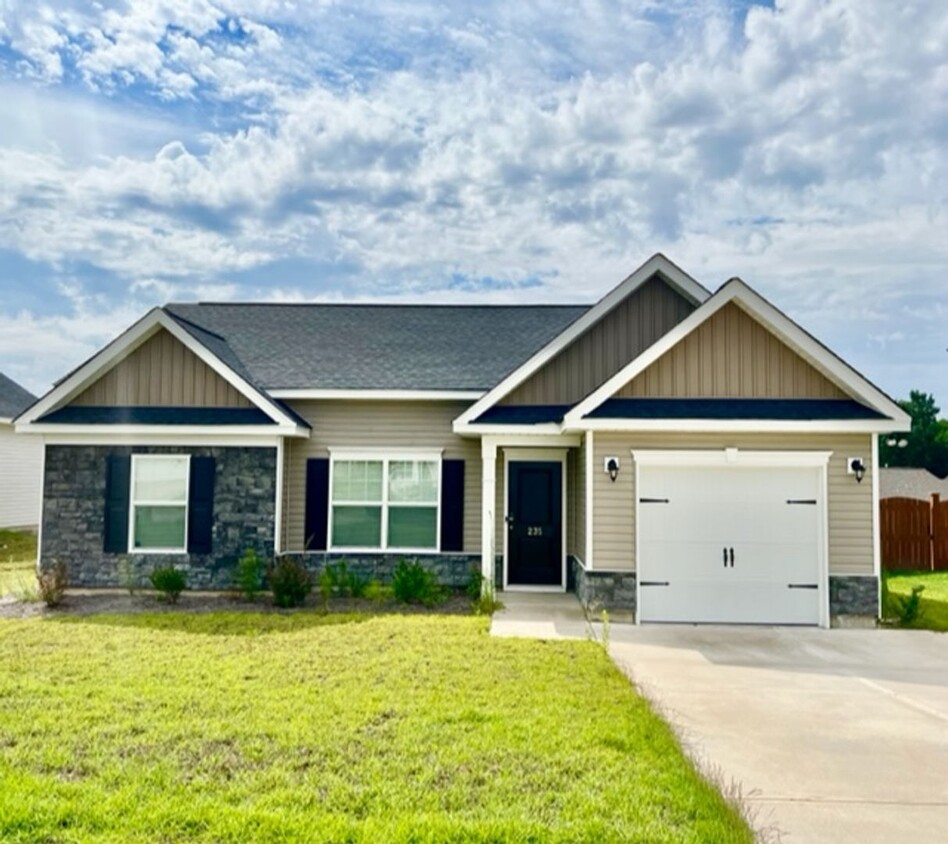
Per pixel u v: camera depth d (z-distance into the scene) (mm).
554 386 14492
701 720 6848
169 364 14344
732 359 12367
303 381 15141
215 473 13898
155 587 13109
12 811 4609
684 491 11969
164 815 4613
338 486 15109
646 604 11805
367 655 8789
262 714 6500
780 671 8727
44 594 12227
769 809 5012
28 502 28125
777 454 11812
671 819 4688
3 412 25672
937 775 5633
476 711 6637
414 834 4418
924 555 19062
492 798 4938
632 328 14570
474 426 13398
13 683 7402
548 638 10094
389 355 16312
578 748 5812
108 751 5641
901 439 43656
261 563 13672
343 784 5105
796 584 11773
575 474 14625
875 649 9977
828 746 6219
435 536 15031
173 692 7121
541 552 14875
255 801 4848
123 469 13922
